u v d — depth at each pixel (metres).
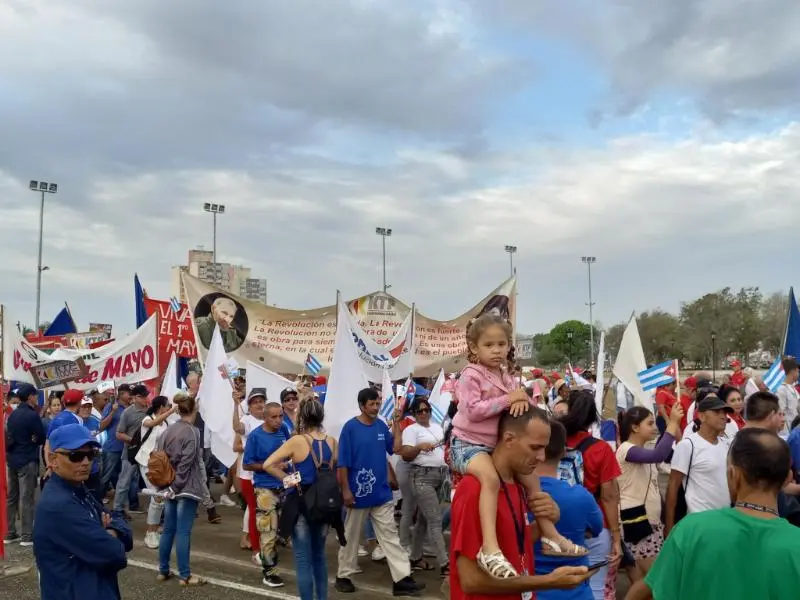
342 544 6.08
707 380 10.84
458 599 3.00
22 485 8.89
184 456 7.20
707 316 59.84
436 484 7.60
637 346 8.92
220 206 47.81
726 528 2.68
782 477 2.72
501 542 2.95
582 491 3.92
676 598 2.72
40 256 42.09
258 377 10.77
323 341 14.04
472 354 3.30
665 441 5.56
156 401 9.27
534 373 15.15
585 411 5.08
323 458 6.34
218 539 9.23
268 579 7.11
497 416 3.07
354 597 6.85
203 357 13.27
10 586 7.21
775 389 10.05
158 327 15.02
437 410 9.25
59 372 12.22
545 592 3.69
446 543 8.92
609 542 4.92
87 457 3.94
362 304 15.20
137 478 11.15
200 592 6.96
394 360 11.77
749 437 2.79
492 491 2.88
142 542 9.05
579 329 78.31
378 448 6.98
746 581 2.60
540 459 2.97
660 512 5.78
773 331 57.47
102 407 12.52
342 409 8.40
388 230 56.81
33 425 8.93
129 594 6.90
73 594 3.75
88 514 3.88
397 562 6.87
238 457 9.79
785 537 2.61
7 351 13.07
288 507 5.95
